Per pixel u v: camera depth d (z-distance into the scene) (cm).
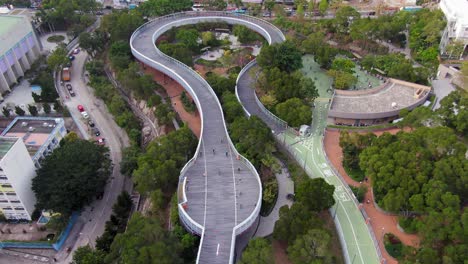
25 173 14512
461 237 10825
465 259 10306
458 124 16038
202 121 16988
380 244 12219
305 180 13688
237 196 13462
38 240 14288
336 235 12644
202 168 14712
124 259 10400
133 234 11175
